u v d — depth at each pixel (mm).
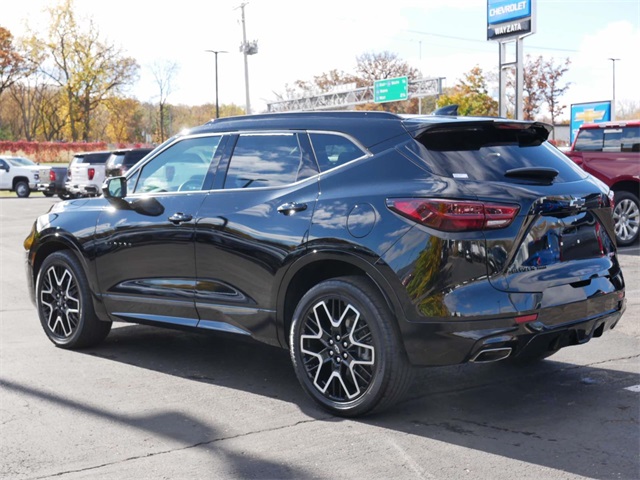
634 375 5145
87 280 5875
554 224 4195
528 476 3455
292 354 4535
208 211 5016
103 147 68688
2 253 12930
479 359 3939
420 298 3949
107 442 3953
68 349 6086
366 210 4195
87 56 72312
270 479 3457
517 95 24469
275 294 4621
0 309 7918
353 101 57594
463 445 3857
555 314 4078
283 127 4898
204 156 5281
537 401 4590
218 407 4543
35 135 88625
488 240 3939
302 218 4473
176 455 3764
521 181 4164
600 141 12195
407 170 4184
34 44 72000
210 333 5062
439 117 4441
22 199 31578
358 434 4035
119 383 5074
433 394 4758
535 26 23734
